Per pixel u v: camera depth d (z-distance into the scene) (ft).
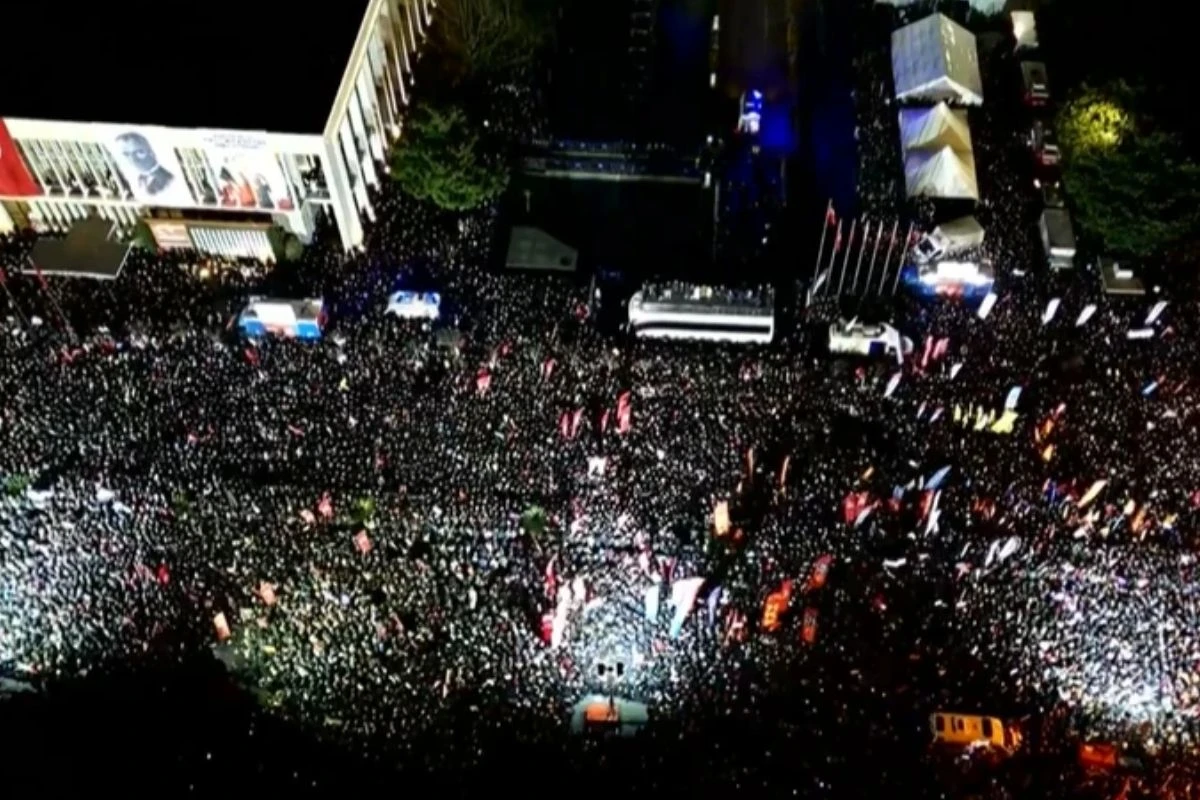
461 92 324.80
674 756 215.10
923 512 248.11
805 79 339.57
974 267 291.17
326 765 213.66
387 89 317.63
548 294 291.79
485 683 223.30
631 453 257.34
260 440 258.98
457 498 250.57
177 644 227.40
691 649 228.22
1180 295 289.74
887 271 296.30
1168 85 322.34
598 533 245.65
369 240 304.30
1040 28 343.87
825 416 265.95
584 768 213.87
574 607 233.76
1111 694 222.48
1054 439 260.01
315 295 290.56
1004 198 312.09
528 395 268.21
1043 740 217.77
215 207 291.99
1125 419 263.70
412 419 263.08
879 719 220.02
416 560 240.53
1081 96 308.40
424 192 299.38
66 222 305.32
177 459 255.50
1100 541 242.99
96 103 278.05
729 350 283.38
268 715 219.61
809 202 314.76
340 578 236.63
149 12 295.28
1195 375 272.72
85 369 272.10
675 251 309.01
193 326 282.77
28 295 289.74
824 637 230.27
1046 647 228.22
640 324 283.18
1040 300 290.97
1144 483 252.21
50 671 223.71
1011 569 238.89
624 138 326.03
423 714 219.61
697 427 262.88
